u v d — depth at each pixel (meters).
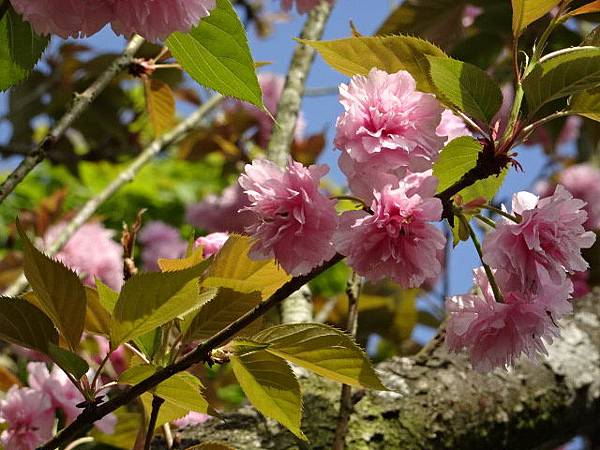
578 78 0.63
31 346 0.63
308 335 0.63
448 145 0.66
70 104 0.85
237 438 0.83
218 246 0.73
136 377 0.62
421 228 0.62
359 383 0.64
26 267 0.62
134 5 0.59
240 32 0.65
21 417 0.78
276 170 0.62
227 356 0.63
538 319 0.65
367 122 0.63
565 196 0.64
